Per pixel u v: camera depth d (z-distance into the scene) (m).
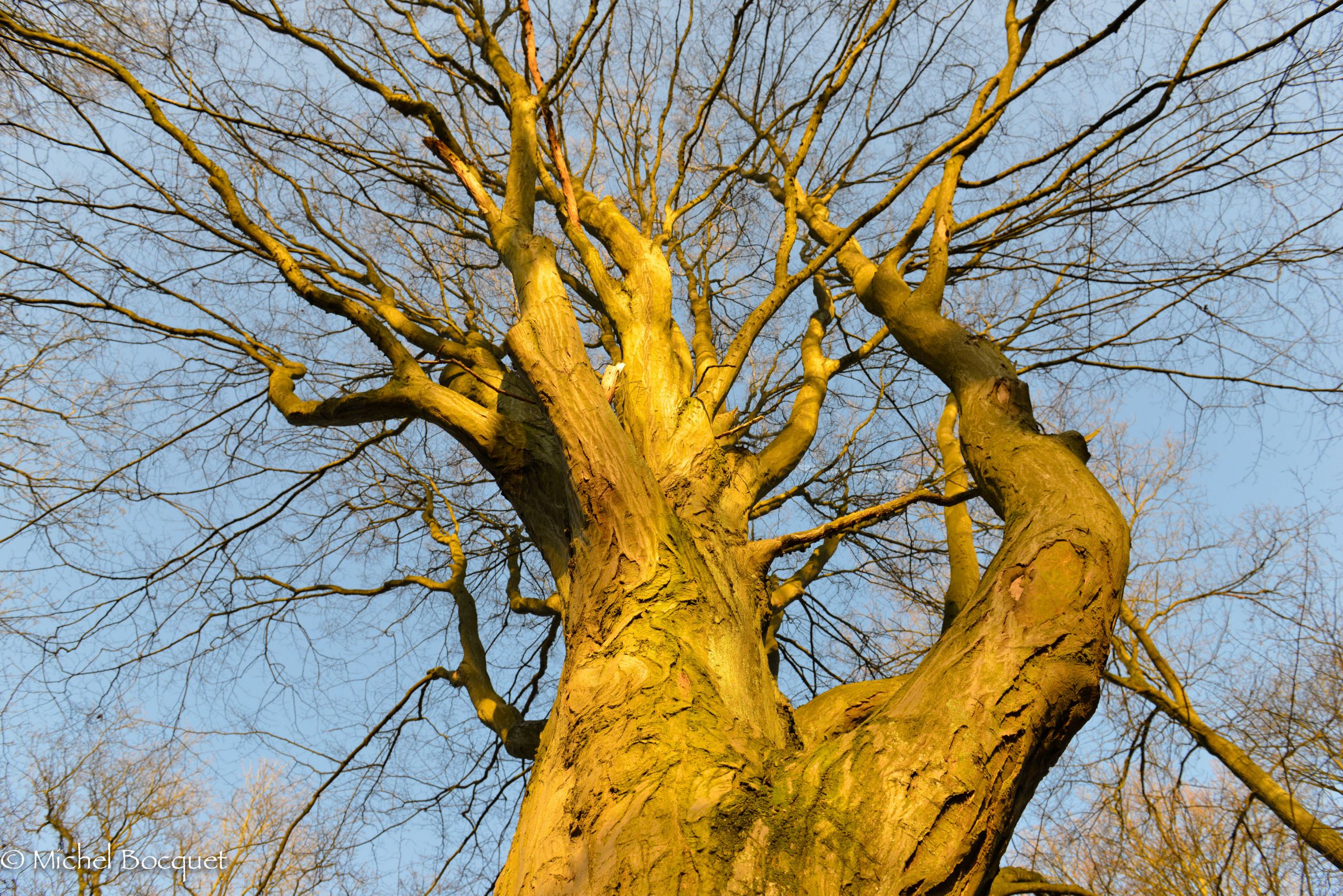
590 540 3.35
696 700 2.72
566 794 2.60
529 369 3.64
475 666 5.30
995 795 2.14
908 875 2.00
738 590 3.44
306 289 4.50
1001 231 5.66
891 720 2.35
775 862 2.09
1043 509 2.69
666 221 5.43
